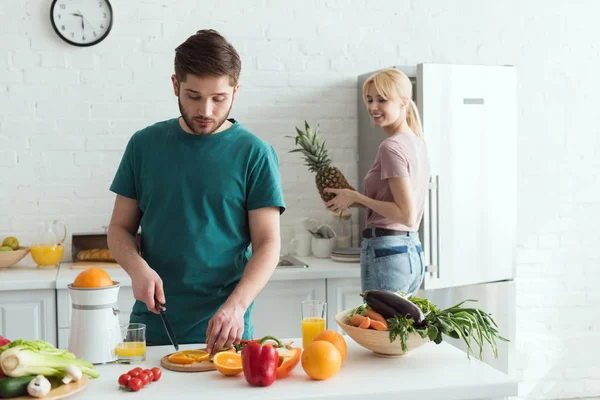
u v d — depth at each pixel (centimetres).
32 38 379
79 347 190
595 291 447
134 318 224
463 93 364
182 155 212
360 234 419
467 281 372
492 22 429
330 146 415
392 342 188
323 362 173
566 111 441
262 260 206
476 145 369
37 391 154
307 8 407
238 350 191
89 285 191
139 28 389
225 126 217
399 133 314
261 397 162
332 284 360
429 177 326
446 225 364
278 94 407
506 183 379
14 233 384
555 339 444
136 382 167
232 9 399
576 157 443
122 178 221
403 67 377
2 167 381
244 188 213
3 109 379
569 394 446
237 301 195
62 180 387
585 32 439
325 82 412
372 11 414
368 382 173
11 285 327
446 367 185
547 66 437
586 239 445
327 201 329
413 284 318
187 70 189
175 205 212
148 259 219
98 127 388
